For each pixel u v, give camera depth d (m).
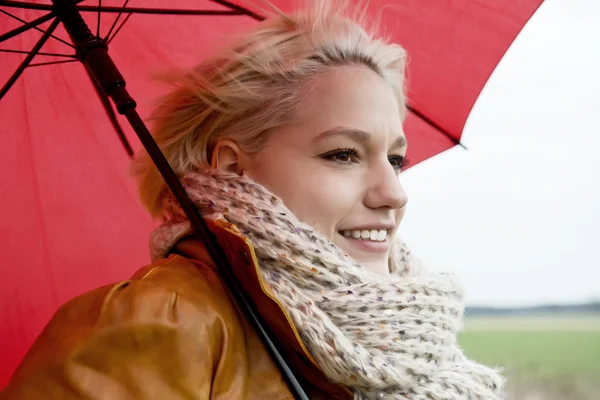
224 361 1.00
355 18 1.45
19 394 0.92
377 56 1.28
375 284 1.11
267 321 1.10
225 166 1.22
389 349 1.10
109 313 0.96
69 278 1.60
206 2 1.49
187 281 1.06
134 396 0.92
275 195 1.17
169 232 1.23
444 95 1.63
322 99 1.19
